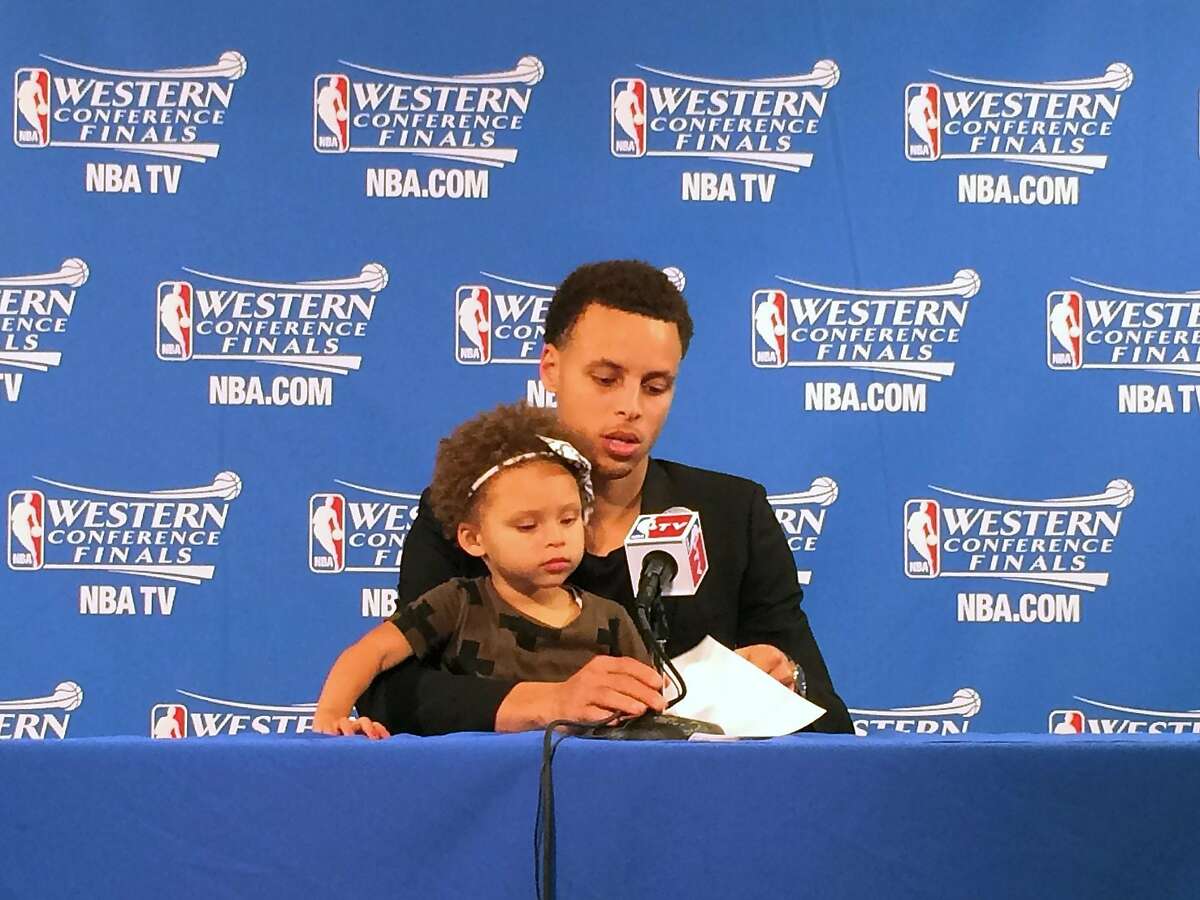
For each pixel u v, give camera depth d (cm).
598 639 173
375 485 276
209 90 276
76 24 275
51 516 272
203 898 110
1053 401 279
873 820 110
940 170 280
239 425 275
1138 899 110
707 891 110
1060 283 280
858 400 279
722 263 279
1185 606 278
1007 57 281
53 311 273
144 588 273
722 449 278
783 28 280
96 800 111
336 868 111
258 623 274
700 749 111
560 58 279
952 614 278
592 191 279
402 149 278
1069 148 280
